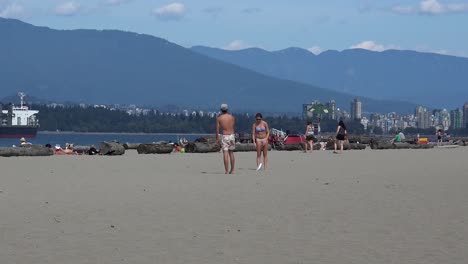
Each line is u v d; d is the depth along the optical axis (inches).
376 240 524.7
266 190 890.1
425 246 501.0
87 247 496.7
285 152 2261.3
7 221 613.9
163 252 480.4
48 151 1913.1
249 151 2306.8
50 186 938.1
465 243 512.1
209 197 804.6
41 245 504.1
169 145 2090.3
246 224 599.2
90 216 645.3
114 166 1397.6
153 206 717.9
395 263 446.6
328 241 520.7
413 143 3142.2
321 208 704.4
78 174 1168.2
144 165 1437.0
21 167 1354.6
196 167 1378.0
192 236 541.3
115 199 781.3
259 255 471.2
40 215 651.5
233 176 1132.5
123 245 504.7
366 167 1397.6
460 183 997.8
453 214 660.7
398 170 1298.0
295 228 579.2
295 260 456.1
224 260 455.8
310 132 2199.8
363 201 765.3
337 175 1158.3
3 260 454.0
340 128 2176.4
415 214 661.3
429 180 1052.5
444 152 2322.8
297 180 1050.1
